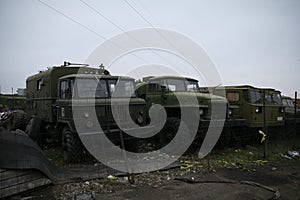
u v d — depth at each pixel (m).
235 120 8.16
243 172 5.72
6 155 3.91
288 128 11.02
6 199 3.90
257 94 9.51
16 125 8.88
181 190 4.46
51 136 7.93
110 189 4.47
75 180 4.77
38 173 4.37
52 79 7.60
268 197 4.21
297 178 5.37
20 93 16.70
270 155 7.46
